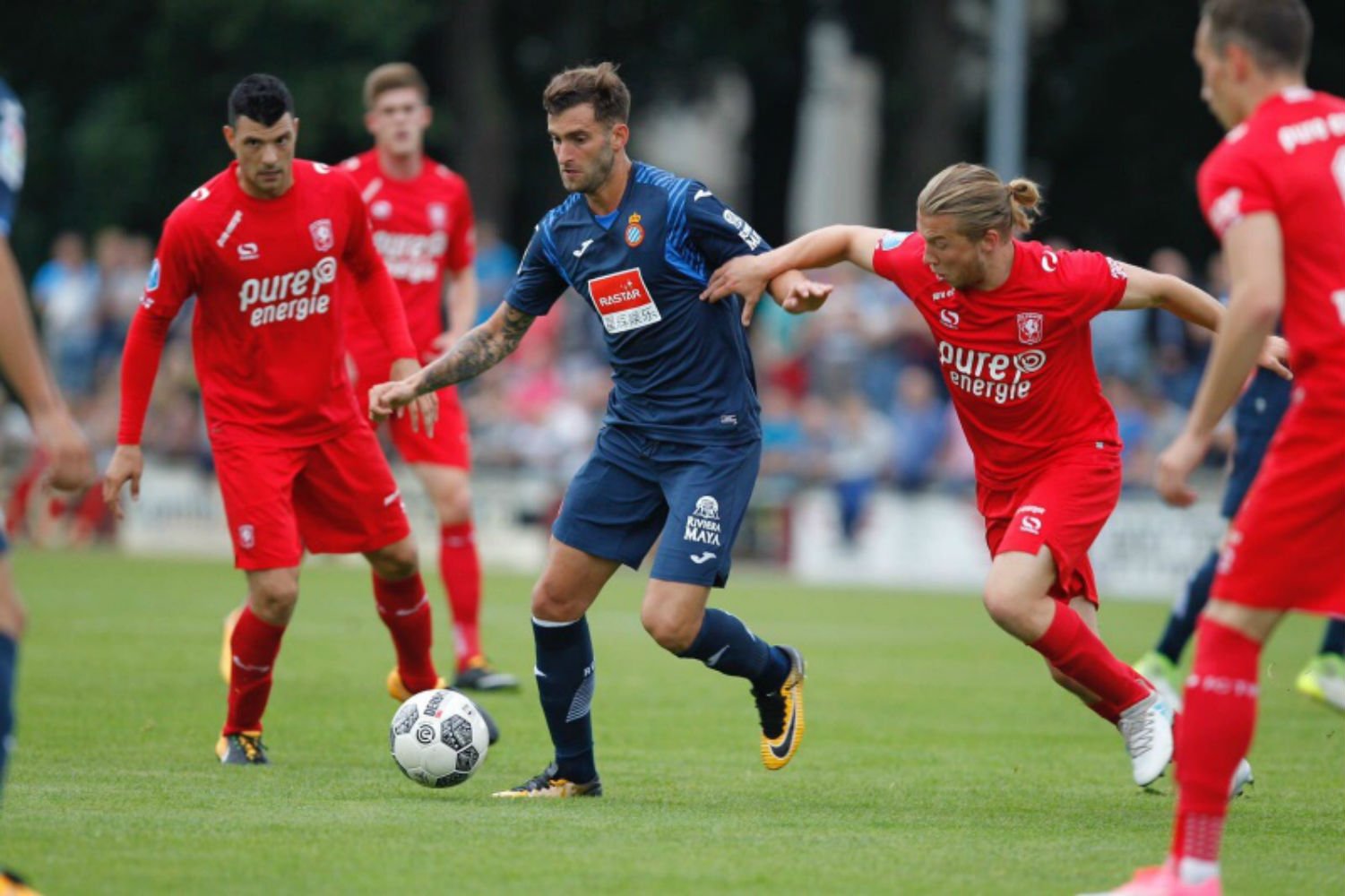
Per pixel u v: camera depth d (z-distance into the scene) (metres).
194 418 77.94
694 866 18.69
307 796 23.09
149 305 26.23
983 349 23.02
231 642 26.52
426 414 28.44
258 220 26.30
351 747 28.22
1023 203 23.02
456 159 103.88
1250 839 21.33
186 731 29.34
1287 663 45.56
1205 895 16.91
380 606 29.11
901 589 67.62
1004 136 77.19
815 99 116.62
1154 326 75.44
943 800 24.19
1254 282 16.78
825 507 72.75
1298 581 17.02
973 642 48.03
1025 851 20.02
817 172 137.25
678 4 106.88
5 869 16.34
